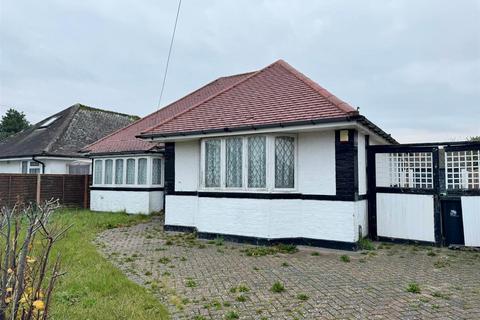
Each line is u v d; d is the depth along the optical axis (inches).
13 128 2001.7
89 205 688.4
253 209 347.9
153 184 587.5
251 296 194.9
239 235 355.3
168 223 434.0
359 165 347.6
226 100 420.2
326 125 308.3
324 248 329.1
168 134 392.8
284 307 178.2
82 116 895.1
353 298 190.5
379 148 374.3
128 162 609.0
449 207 340.2
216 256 295.4
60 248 303.1
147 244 346.9
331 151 332.8
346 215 321.4
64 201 650.2
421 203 350.0
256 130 341.1
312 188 341.4
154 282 220.2
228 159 370.0
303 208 345.7
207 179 385.7
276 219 340.2
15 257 117.5
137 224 488.7
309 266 262.1
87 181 690.8
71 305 177.3
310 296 194.2
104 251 312.5
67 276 223.8
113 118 975.6
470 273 242.4
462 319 162.4
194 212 417.4
